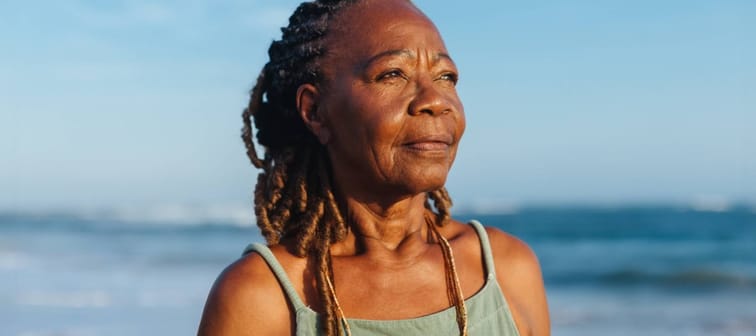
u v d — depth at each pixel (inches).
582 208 3437.5
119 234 1990.7
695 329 552.4
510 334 75.5
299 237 74.6
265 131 82.6
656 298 733.3
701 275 847.1
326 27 74.2
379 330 70.5
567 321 600.7
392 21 71.9
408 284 74.1
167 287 802.8
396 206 75.5
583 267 970.1
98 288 797.2
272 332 71.0
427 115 69.7
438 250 77.5
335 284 73.1
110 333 525.3
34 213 3789.4
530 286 81.6
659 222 1844.2
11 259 1200.8
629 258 1101.7
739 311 632.4
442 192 82.1
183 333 519.8
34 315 607.2
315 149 79.4
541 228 1690.5
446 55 73.0
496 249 81.2
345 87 71.6
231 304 70.8
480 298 74.9
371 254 75.2
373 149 70.2
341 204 76.9
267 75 81.4
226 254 1284.4
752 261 1023.0
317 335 70.8
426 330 71.4
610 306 682.8
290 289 72.0
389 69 70.1
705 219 1977.1
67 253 1322.6
